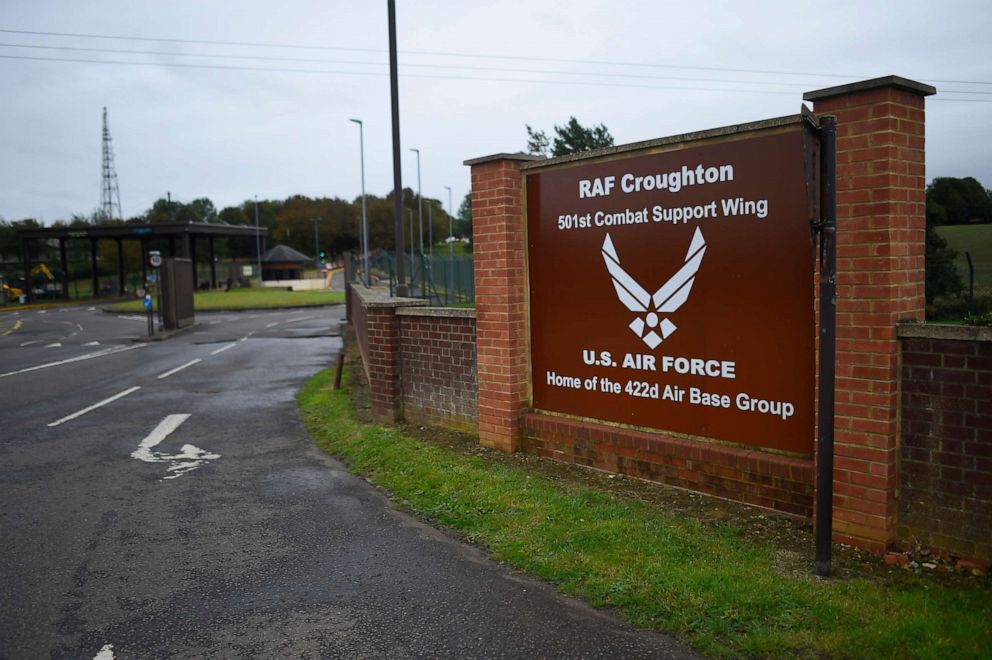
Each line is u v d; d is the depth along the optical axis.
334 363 19.59
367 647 4.38
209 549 6.09
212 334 30.39
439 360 9.72
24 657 4.38
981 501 4.77
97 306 60.84
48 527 6.77
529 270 8.19
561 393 7.95
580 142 40.47
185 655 4.36
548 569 5.25
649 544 5.44
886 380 5.04
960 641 3.88
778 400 5.98
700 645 4.12
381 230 103.19
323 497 7.48
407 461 8.29
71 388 16.25
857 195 5.09
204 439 10.54
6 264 94.62
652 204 6.79
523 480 7.21
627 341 7.16
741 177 6.07
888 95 4.91
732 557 5.16
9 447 10.33
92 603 5.11
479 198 8.38
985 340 4.68
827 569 4.79
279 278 85.06
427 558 5.70
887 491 5.08
